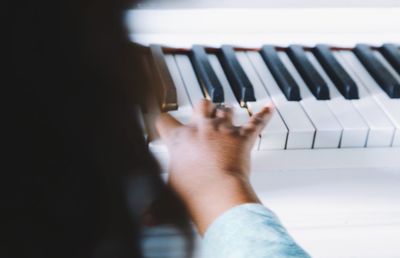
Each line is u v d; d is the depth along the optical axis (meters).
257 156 0.83
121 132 0.38
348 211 0.83
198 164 0.67
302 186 0.81
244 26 0.99
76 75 0.34
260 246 0.54
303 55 1.00
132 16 0.93
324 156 0.85
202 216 0.62
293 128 0.84
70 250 0.40
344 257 0.91
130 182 0.41
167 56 0.98
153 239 0.75
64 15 0.33
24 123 0.34
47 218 0.37
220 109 0.81
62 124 0.35
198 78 0.94
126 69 0.37
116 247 0.42
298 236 0.86
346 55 1.04
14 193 0.36
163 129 0.76
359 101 0.93
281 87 0.93
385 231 0.87
